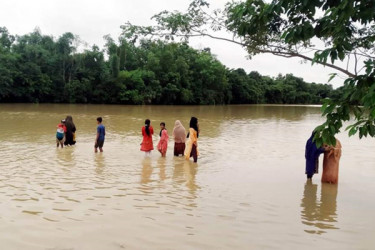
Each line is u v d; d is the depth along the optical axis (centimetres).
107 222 666
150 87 6681
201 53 7919
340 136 2177
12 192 843
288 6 414
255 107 6925
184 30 589
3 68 5428
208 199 832
